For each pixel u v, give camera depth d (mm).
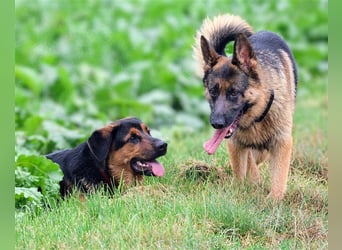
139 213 11266
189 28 28891
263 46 12508
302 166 13852
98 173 12828
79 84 24281
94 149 12609
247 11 31406
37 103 22266
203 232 10773
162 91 24516
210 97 11750
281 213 11422
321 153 14547
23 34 29203
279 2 32094
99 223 11109
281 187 12141
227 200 11523
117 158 12727
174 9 31500
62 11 31547
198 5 31906
